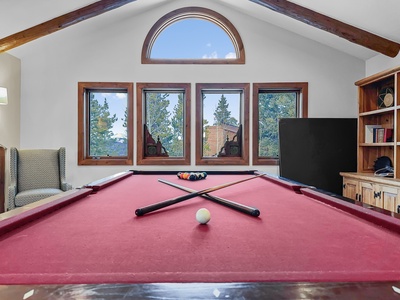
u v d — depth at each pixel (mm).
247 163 3869
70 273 608
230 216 1120
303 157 3598
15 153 3119
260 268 638
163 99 3998
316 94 3893
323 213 1176
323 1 2910
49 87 3830
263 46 3865
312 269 632
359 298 513
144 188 1850
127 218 1092
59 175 3424
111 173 3855
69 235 884
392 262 674
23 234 895
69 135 3844
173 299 505
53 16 3111
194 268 638
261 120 3982
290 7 3139
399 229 903
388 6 2594
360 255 720
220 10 3883
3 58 3492
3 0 2686
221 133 3994
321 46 3875
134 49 3854
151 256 712
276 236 875
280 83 3871
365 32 3098
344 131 3609
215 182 2188
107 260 686
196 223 1021
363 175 2951
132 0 3320
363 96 3238
